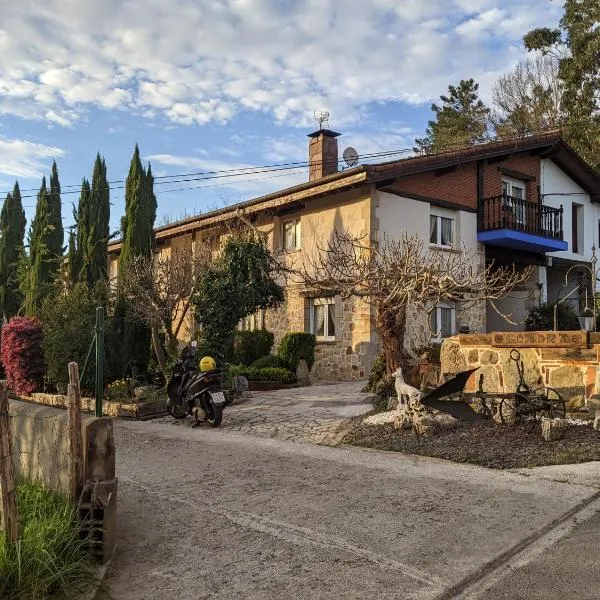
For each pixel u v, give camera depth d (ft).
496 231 57.31
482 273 31.68
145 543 14.64
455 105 135.64
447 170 55.88
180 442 27.37
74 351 39.78
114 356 40.73
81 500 13.37
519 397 26.55
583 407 27.45
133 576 12.74
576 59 89.51
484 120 126.41
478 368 28.50
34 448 17.11
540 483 18.89
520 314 65.62
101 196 53.31
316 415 32.37
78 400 13.99
